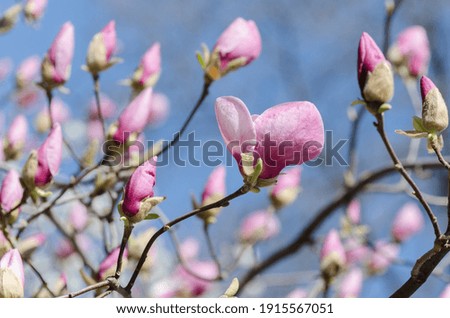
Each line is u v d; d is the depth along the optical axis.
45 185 1.47
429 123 1.36
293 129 1.31
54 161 1.47
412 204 2.19
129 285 1.37
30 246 1.52
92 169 1.57
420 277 1.36
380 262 2.13
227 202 1.33
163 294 1.88
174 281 1.90
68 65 1.61
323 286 1.68
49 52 1.60
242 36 1.55
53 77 1.60
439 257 1.35
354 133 1.97
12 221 1.49
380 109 1.36
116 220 1.80
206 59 1.56
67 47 1.61
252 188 1.32
